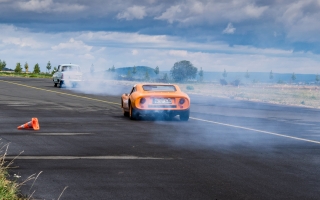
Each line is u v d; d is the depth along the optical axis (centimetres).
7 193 661
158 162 966
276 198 694
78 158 1002
